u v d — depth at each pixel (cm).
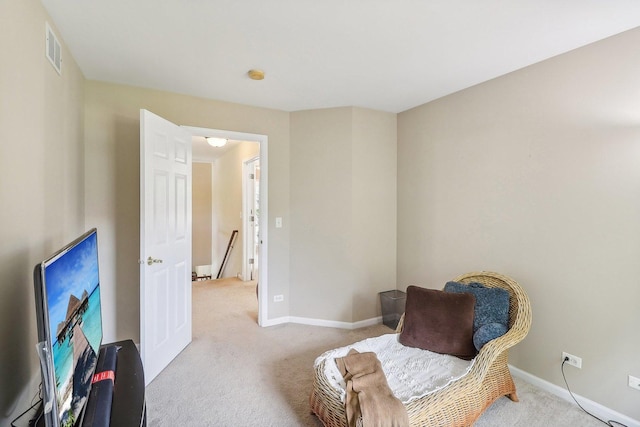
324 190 328
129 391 128
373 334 307
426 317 211
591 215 195
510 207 239
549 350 215
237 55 213
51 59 168
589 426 179
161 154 239
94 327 138
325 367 180
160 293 236
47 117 164
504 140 243
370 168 331
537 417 186
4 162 117
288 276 338
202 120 293
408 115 331
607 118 188
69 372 99
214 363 248
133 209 264
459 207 279
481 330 191
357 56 214
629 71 179
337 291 326
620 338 183
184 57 216
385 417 137
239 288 478
